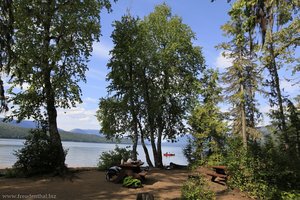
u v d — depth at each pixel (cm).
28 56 1533
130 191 1216
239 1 734
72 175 1538
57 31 1648
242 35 820
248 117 2239
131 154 2186
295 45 1647
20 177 1497
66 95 1745
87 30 1714
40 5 1573
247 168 1266
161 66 2495
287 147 1600
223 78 2166
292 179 1257
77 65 1761
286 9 862
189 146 2395
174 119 2578
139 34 2395
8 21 940
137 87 2430
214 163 1823
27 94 1677
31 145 1583
